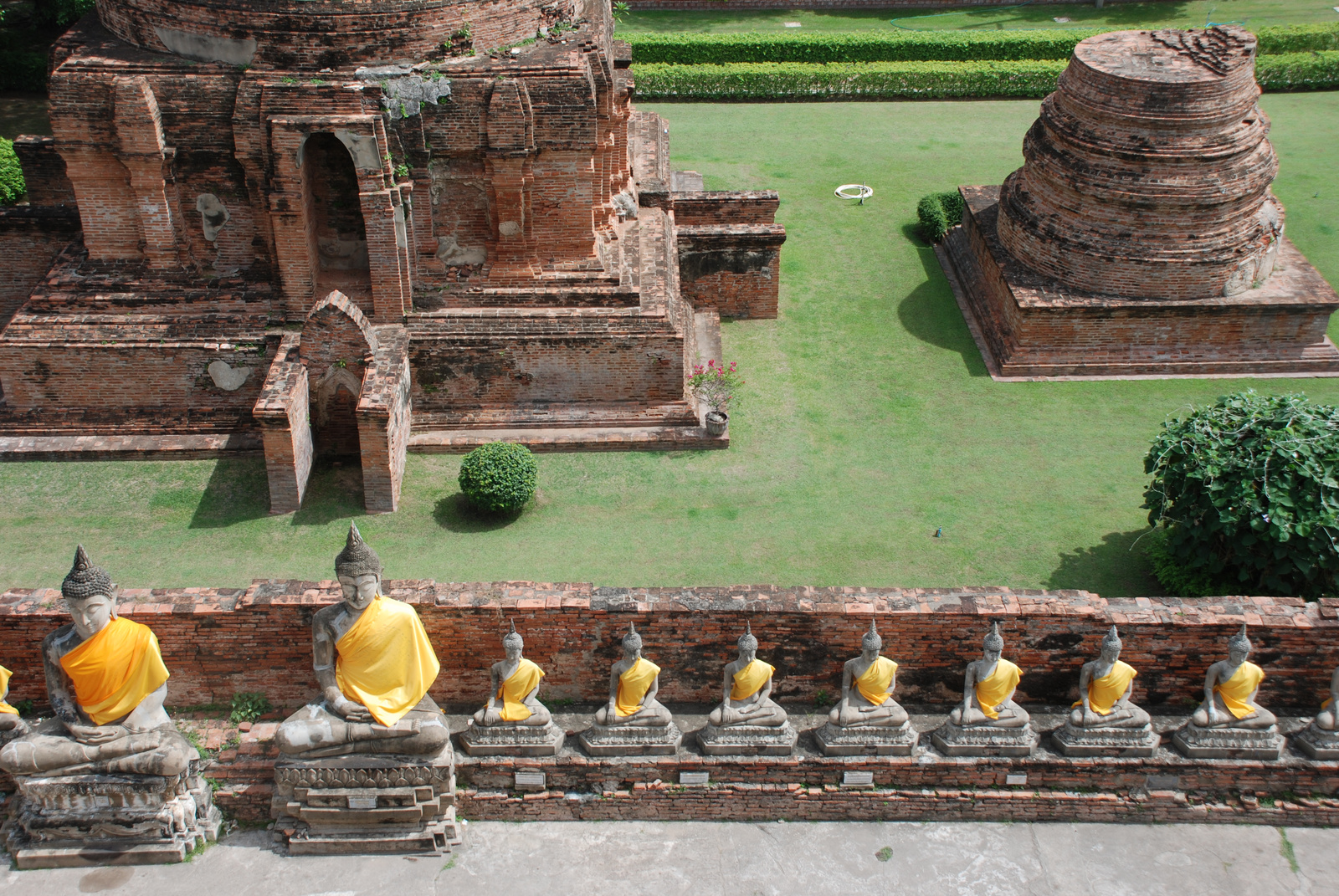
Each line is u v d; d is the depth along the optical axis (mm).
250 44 22266
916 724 17109
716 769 16500
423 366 24594
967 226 31797
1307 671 17078
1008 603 16656
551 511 23094
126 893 15398
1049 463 24719
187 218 23984
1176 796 16766
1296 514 19109
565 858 16156
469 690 17203
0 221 26312
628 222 27312
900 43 44594
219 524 22562
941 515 23188
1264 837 16734
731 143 39281
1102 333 27250
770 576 21516
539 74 22812
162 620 16281
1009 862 16250
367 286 24594
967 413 26281
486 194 23828
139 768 15320
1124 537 22688
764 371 27656
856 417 26109
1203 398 26703
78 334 23953
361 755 15648
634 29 49812
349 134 22312
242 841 16188
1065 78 27609
